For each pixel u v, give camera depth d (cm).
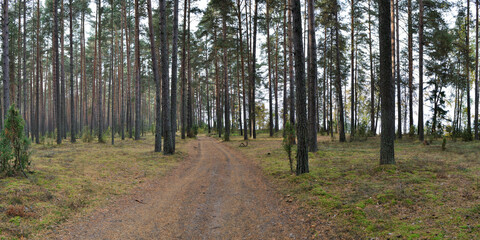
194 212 701
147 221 638
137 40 2673
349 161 1180
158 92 1912
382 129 974
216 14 2717
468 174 773
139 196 848
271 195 830
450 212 520
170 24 2834
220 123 3878
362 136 2447
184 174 1201
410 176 791
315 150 1580
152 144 2555
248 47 2867
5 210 588
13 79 2775
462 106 3609
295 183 909
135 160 1460
